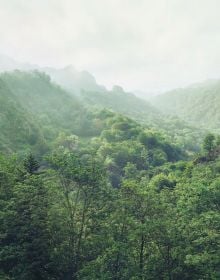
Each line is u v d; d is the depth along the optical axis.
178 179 84.06
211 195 46.00
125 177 126.38
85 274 37.47
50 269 38.94
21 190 39.06
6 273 37.50
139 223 36.78
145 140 174.25
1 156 49.69
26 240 38.34
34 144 147.25
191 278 36.19
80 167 41.03
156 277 36.19
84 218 41.41
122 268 37.03
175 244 36.25
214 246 35.91
